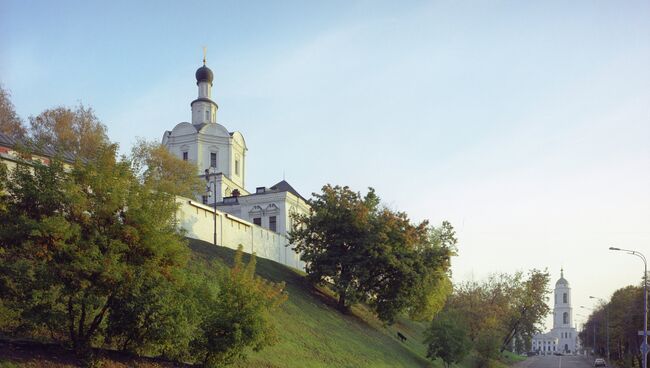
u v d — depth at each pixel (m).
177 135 78.06
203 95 82.06
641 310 64.31
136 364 18.77
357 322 45.53
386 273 46.34
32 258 16.28
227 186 77.56
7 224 15.98
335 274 46.09
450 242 61.59
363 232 46.41
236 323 20.84
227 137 79.56
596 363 79.94
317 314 40.28
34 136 51.50
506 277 79.88
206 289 21.89
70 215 17.02
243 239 46.34
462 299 72.31
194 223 40.16
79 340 17.44
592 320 128.38
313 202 48.59
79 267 15.98
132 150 59.34
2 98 54.50
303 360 29.45
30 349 16.70
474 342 56.62
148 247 17.81
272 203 72.50
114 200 17.44
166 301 17.75
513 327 81.81
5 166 17.28
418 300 49.34
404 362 41.81
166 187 20.53
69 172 18.16
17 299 15.99
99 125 57.62
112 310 17.61
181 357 21.03
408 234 46.25
